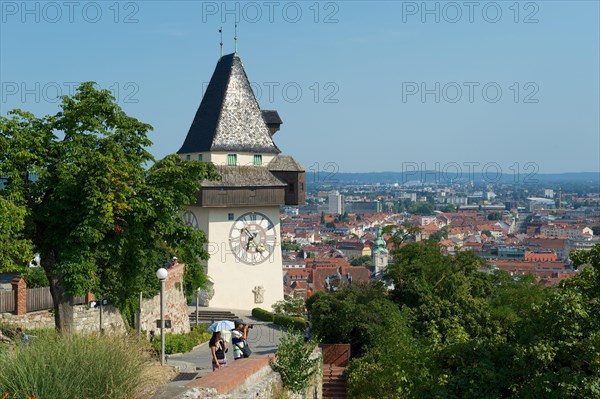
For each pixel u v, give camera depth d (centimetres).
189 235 3067
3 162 2766
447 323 4316
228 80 7931
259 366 1784
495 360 2053
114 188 2752
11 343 1439
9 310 3484
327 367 4081
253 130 7894
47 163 2866
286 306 7062
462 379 2012
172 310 4709
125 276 3147
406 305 4672
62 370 1216
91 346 1280
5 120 2797
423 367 2431
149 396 1286
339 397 3659
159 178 3005
